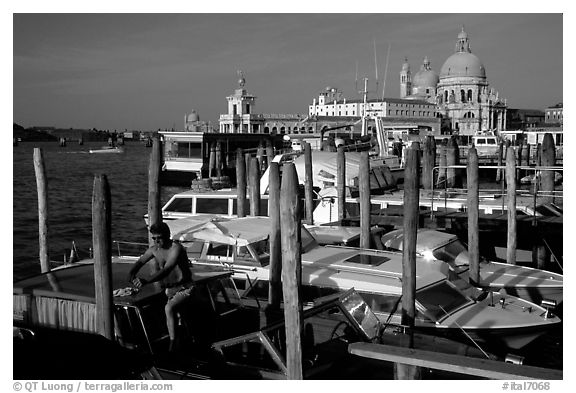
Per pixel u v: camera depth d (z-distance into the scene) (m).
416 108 144.12
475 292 13.82
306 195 21.47
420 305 12.51
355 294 11.75
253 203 20.16
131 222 35.75
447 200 23.89
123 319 10.33
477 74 155.25
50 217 36.91
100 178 9.93
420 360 8.02
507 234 19.41
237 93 144.12
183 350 10.37
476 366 7.64
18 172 72.75
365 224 16.78
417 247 16.23
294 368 9.52
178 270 10.38
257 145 61.62
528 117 177.88
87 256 26.27
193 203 23.52
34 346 10.22
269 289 13.38
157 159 15.44
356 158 28.58
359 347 8.46
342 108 145.88
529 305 13.52
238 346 10.48
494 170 52.66
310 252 14.86
